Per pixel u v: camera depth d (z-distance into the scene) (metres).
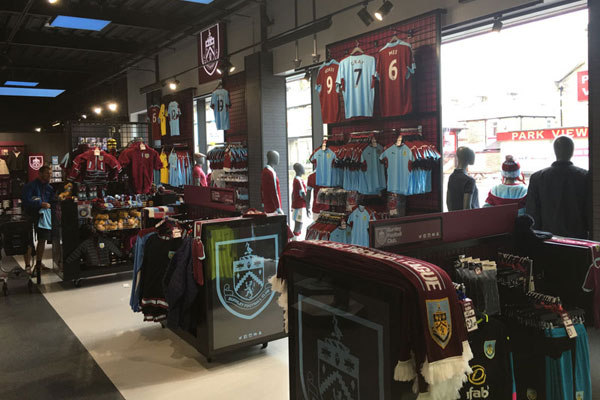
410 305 1.70
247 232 4.19
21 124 20.34
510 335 2.57
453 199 4.95
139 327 5.10
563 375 2.44
